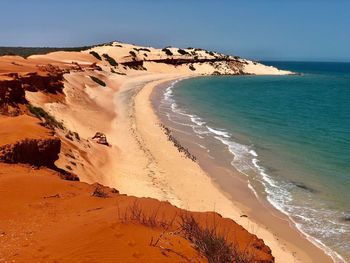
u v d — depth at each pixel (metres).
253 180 25.14
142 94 67.19
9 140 15.45
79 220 9.04
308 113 54.41
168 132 37.75
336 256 16.06
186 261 6.89
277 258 15.66
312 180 24.95
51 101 36.62
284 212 20.28
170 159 28.80
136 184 23.05
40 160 16.41
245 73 148.00
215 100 66.94
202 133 38.97
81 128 32.91
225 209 20.61
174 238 7.67
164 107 55.53
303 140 36.41
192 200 21.47
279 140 36.34
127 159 27.86
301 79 132.62
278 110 56.94
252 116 50.56
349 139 36.88
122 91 67.31
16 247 7.72
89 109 41.72
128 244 7.04
